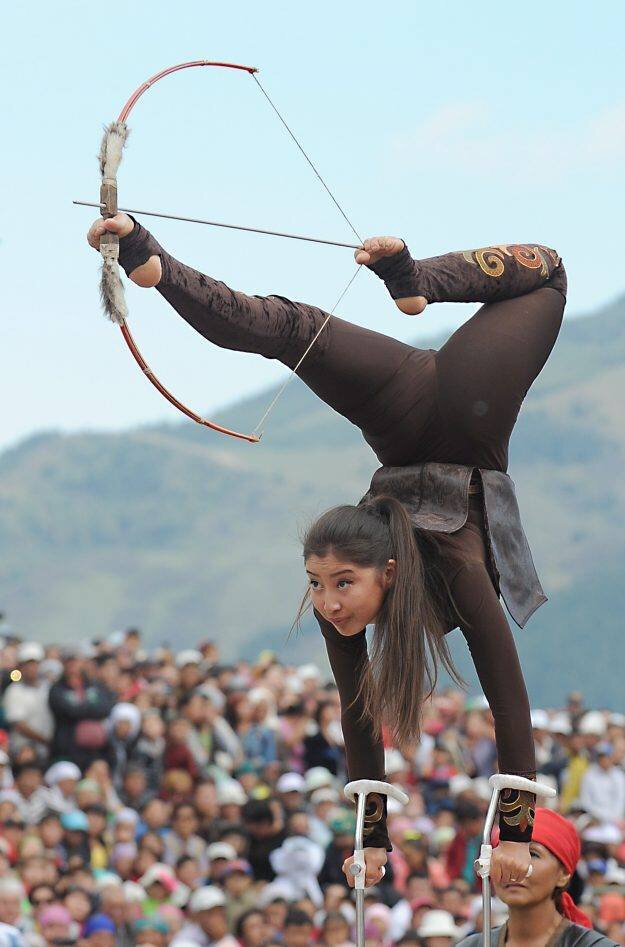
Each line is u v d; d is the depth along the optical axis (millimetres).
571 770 35094
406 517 8992
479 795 29672
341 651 9508
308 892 26172
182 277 8438
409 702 8875
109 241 8086
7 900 21953
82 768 28203
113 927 23109
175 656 41312
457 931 24172
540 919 10570
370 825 9828
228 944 22969
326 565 8867
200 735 30422
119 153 8141
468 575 9008
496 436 9391
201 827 27859
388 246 8828
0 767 26641
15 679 28500
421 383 9398
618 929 26094
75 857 24250
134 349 8234
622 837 33438
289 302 9133
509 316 9586
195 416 8508
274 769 31391
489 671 9008
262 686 37656
